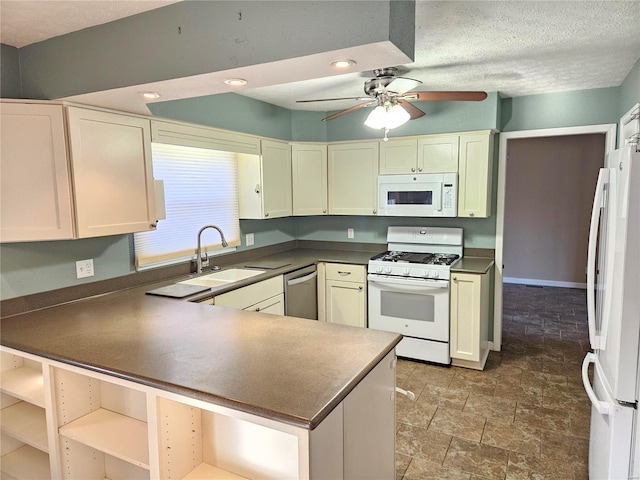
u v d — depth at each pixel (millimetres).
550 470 2350
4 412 2164
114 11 1859
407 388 3348
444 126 3977
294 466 1570
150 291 2838
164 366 1605
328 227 4875
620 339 1675
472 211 3867
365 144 4254
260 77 1825
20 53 2244
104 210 2355
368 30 1465
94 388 1971
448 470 2363
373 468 1775
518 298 6105
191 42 1782
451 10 2047
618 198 1741
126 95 2086
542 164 6703
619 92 3535
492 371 3654
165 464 1562
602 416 1891
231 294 3004
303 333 1990
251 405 1308
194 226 3537
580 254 6629
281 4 1599
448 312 3680
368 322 4066
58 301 2516
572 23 2221
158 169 3188
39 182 2148
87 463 1925
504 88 3629
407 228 4391
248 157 3938
